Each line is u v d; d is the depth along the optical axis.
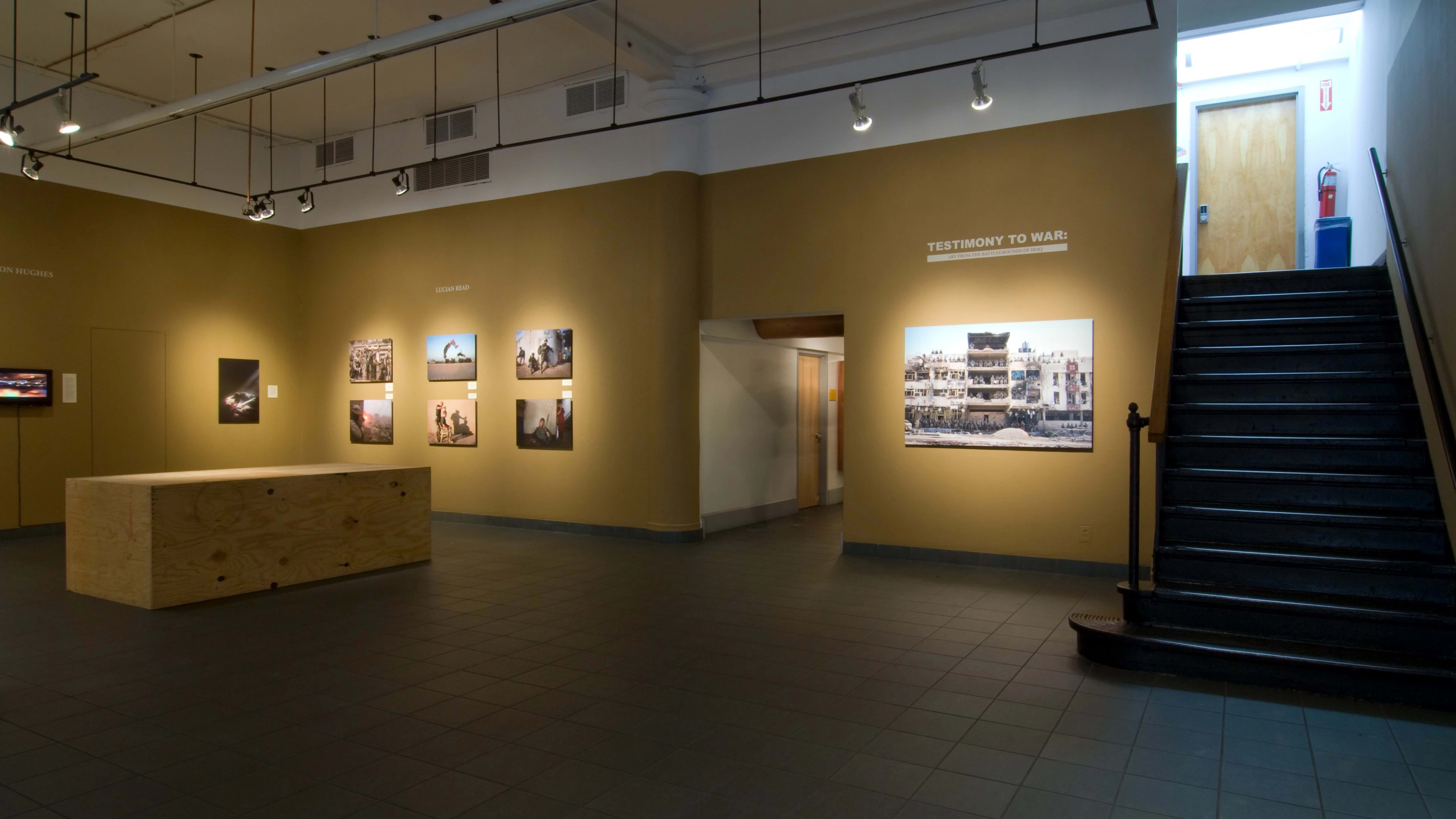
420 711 4.18
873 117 8.33
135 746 3.74
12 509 9.52
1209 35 8.76
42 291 9.77
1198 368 6.36
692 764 3.54
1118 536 7.32
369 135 11.62
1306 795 3.23
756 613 6.16
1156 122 7.20
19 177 9.58
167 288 10.88
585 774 3.45
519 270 10.40
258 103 10.64
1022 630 5.66
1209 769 3.46
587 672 4.79
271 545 6.92
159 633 5.62
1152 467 7.25
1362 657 4.28
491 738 3.83
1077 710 4.15
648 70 8.86
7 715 4.12
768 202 8.88
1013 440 7.71
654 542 9.27
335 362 12.02
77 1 7.92
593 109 9.81
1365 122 8.16
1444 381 4.96
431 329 11.12
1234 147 9.98
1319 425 5.61
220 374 11.41
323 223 12.11
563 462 10.09
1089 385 7.41
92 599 6.59
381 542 7.77
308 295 12.28
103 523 6.59
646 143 9.42
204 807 3.16
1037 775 3.42
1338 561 4.64
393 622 5.93
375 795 3.26
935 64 8.05
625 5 7.88
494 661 5.01
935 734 3.86
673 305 9.20
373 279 11.63
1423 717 3.98
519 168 10.40
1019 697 4.34
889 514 8.30
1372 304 6.47
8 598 6.63
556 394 10.12
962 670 4.79
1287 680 4.37
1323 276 6.88
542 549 8.95
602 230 9.77
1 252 9.45
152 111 7.78
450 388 10.98
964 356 7.92
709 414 9.70
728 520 10.13
